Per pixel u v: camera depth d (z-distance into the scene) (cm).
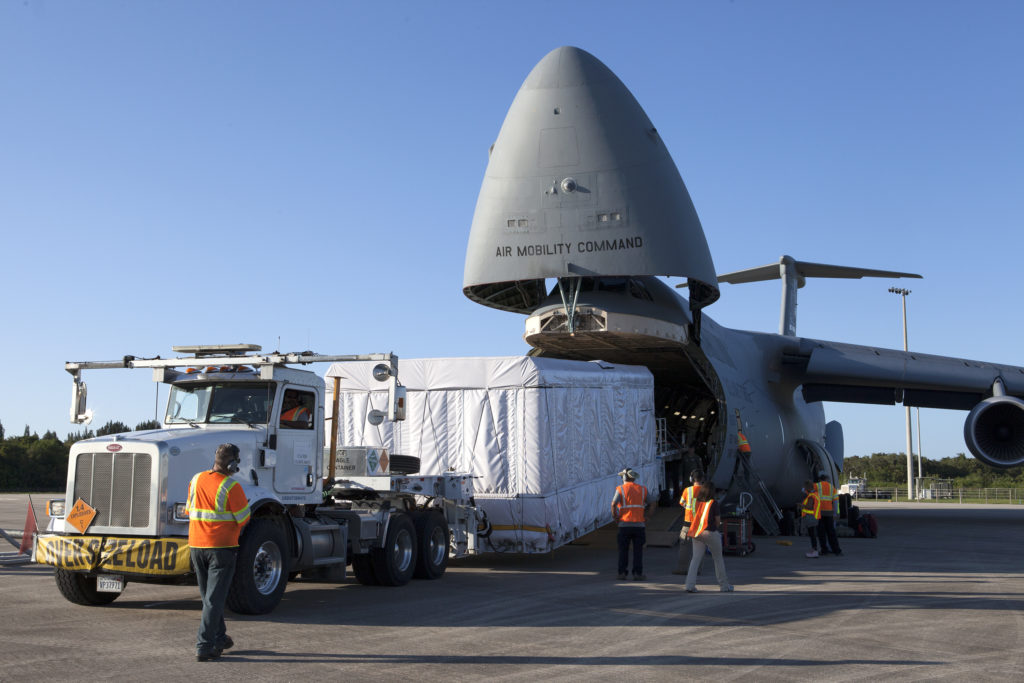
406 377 1450
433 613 941
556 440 1418
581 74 1884
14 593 1121
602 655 719
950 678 641
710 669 667
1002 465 2247
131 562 876
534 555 1653
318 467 1078
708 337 2192
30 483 5766
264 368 1004
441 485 1308
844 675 648
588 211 1830
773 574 1358
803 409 2691
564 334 1922
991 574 1364
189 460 920
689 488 1173
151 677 633
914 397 2597
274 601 923
